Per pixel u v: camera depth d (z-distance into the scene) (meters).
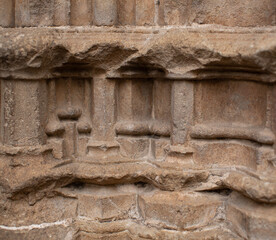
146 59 2.93
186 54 2.77
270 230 2.72
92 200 3.13
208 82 3.02
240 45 2.67
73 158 3.21
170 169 3.01
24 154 3.04
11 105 3.00
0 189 3.00
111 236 3.11
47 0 3.02
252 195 2.75
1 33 2.92
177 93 2.98
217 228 3.02
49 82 3.12
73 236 3.08
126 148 3.22
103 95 3.13
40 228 3.04
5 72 2.92
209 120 3.07
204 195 3.05
